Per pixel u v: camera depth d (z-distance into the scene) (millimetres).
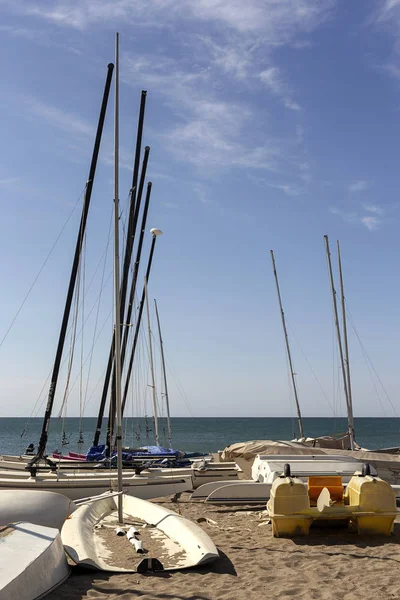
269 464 13805
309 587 7320
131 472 16141
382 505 10078
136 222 23453
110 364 23734
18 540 7578
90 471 16469
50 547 7488
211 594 7074
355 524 10305
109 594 7059
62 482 14570
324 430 116750
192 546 8789
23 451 50469
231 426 140750
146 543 9344
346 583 7492
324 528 10734
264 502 13219
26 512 10133
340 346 28812
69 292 18281
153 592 7117
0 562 6766
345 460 14375
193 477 16141
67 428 123812
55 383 17828
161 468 16875
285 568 8203
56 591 7105
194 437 83812
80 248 18266
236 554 9000
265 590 7242
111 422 20922
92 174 18828
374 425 152750
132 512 11672
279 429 121375
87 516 10414
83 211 18453
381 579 7617
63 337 18094
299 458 14430
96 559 8273
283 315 32312
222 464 17359
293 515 10078
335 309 29625
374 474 10672
